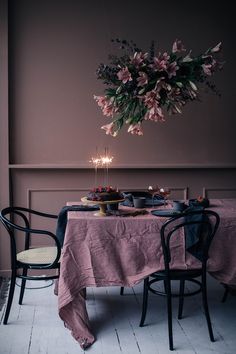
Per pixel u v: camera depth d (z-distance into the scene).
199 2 3.72
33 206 3.67
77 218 2.55
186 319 2.81
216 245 2.60
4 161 3.53
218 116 3.82
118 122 2.95
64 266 2.52
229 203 3.15
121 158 3.74
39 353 2.36
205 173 3.83
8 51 3.52
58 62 3.61
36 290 3.34
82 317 2.53
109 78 2.81
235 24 3.77
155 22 3.69
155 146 3.78
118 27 3.65
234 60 3.79
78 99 3.65
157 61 2.66
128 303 3.09
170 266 2.56
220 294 3.27
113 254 2.55
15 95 3.58
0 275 3.63
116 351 2.38
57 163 3.67
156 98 2.66
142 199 2.95
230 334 2.60
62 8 3.59
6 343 2.47
